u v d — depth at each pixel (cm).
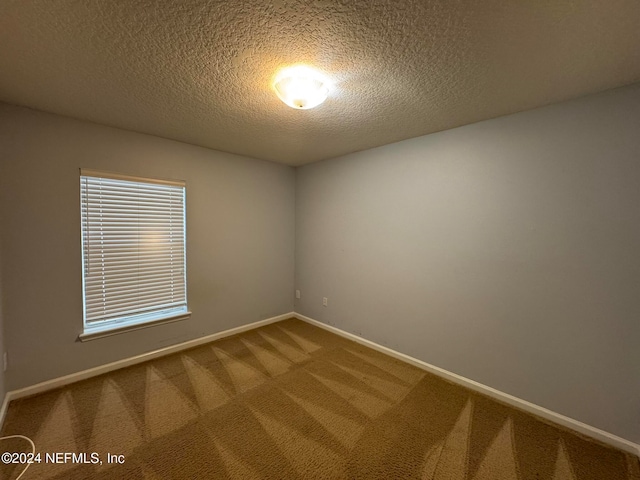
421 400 201
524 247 191
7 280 189
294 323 363
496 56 130
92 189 222
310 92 154
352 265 308
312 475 139
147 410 185
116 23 110
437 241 236
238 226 321
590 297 167
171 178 263
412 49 127
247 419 178
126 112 198
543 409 184
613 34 113
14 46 123
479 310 213
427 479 138
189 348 283
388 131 233
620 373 159
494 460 149
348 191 310
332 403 196
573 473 142
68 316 214
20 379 196
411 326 256
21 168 192
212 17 107
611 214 160
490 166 205
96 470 139
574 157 171
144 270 253
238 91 167
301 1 99
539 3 99
